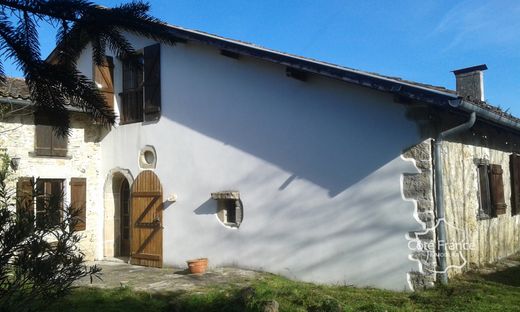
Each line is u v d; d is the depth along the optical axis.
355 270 6.74
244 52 7.70
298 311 5.33
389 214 6.48
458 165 7.05
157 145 9.70
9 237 2.87
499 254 8.22
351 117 6.91
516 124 7.25
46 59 2.62
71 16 2.49
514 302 5.44
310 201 7.27
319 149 7.22
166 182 9.47
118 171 10.42
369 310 5.29
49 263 3.04
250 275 7.53
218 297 6.03
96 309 5.77
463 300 5.54
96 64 2.91
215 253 8.54
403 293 6.16
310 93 7.37
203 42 8.38
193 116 9.08
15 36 2.47
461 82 9.94
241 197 8.18
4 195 3.07
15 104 8.59
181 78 9.34
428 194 6.20
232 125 8.41
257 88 8.08
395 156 6.48
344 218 6.89
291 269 7.43
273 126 7.81
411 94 5.88
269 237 7.74
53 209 3.21
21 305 2.94
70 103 2.92
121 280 7.80
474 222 7.37
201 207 8.82
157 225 9.51
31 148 9.48
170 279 7.72
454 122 6.87
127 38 2.83
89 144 10.59
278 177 7.68
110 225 10.67
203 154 8.85
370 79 6.24
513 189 9.13
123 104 10.51
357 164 6.82
